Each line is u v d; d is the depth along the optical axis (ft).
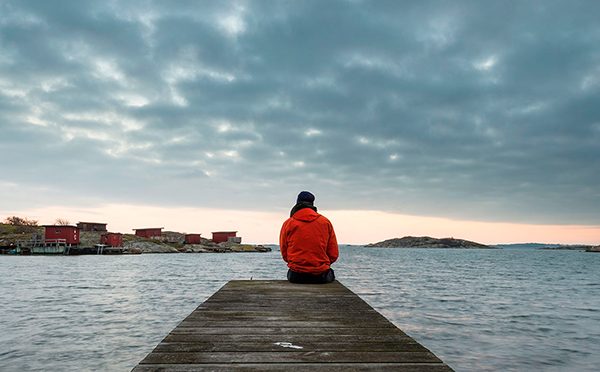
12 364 29.04
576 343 37.22
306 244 24.27
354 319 15.38
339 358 10.53
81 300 63.82
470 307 59.41
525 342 37.37
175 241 403.54
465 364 30.45
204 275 125.08
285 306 18.02
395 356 10.73
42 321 45.34
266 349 11.32
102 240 301.63
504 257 403.54
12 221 384.06
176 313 51.39
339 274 134.92
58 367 28.40
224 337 12.64
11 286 83.97
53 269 142.10
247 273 136.77
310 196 25.49
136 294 72.79
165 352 10.96
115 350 32.91
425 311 54.80
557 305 63.36
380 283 99.91
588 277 132.05
